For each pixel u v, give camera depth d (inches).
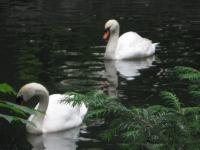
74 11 1048.8
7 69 633.0
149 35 851.4
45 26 902.4
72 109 482.9
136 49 734.5
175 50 744.3
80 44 780.0
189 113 178.5
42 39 804.0
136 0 1168.8
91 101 171.0
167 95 184.5
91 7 1091.3
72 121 477.4
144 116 173.8
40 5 1111.0
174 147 171.9
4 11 1046.4
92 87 567.8
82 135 434.9
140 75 625.3
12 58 686.5
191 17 991.0
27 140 436.1
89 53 730.8
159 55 725.9
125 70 655.8
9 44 767.1
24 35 829.8
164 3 1137.4
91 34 844.6
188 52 727.7
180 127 172.9
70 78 601.3
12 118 142.1
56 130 465.7
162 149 172.9
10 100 516.4
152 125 171.8
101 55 726.5
